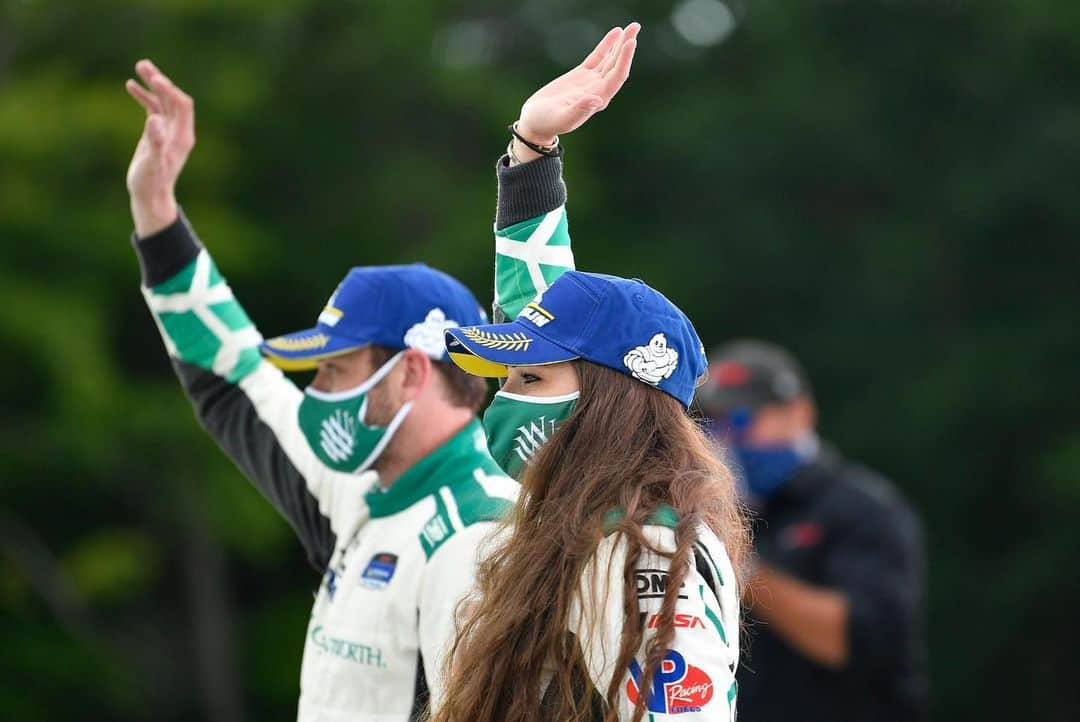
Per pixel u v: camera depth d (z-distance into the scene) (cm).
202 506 5641
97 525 6028
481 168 6619
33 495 5909
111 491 5903
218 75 5888
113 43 5991
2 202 5284
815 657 1688
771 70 7088
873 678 1691
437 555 1149
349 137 6631
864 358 6675
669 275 6625
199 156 5747
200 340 1370
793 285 6850
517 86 6825
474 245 6016
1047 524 6331
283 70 6519
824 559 1731
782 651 1714
